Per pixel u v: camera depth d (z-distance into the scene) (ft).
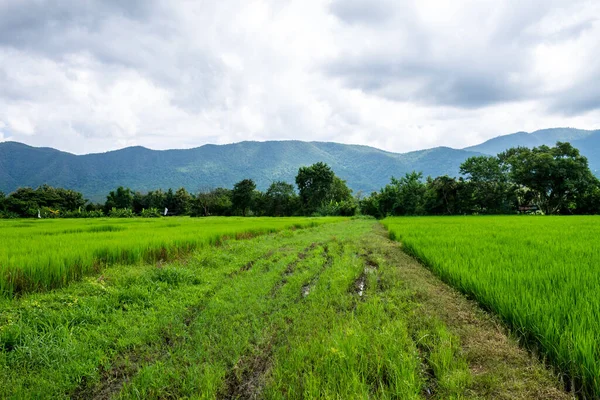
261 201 221.66
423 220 88.94
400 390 9.06
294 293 18.62
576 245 29.76
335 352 10.45
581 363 9.86
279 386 9.45
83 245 27.20
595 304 13.00
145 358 11.60
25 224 75.87
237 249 34.47
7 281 17.72
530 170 136.87
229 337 12.73
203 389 9.39
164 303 16.75
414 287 19.44
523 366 10.80
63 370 10.58
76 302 15.75
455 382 9.53
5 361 10.73
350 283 20.94
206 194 245.04
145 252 27.58
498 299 14.78
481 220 83.66
